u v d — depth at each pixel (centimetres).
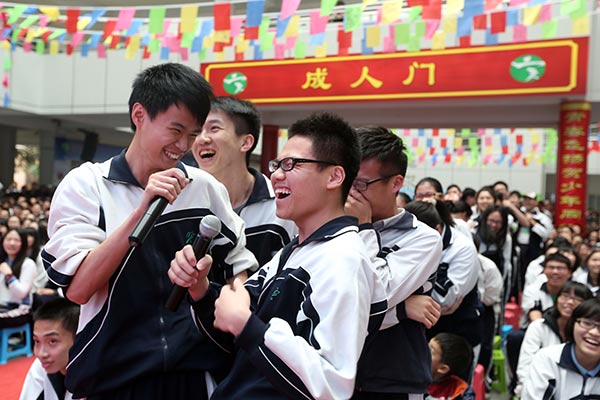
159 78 141
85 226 143
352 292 121
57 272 140
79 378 146
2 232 582
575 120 723
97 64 1105
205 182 160
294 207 137
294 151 137
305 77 829
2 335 477
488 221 474
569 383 271
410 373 170
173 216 152
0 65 1023
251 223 220
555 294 423
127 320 146
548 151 1380
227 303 126
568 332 272
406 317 170
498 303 420
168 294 150
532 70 699
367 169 177
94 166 153
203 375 153
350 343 117
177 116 139
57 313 204
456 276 289
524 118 801
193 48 518
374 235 168
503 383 455
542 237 704
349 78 801
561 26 695
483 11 342
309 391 113
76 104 1116
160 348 146
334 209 138
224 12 418
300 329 124
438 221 279
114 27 502
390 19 366
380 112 872
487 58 721
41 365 212
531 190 1866
